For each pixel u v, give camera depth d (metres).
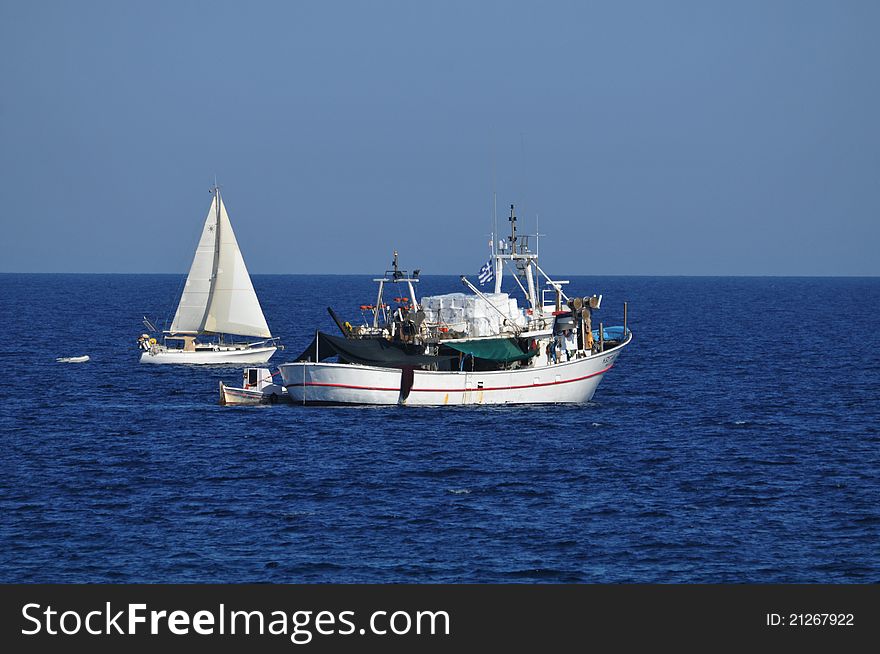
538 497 146.12
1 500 142.75
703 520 135.25
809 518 136.25
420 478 156.38
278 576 116.38
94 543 125.44
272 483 153.12
